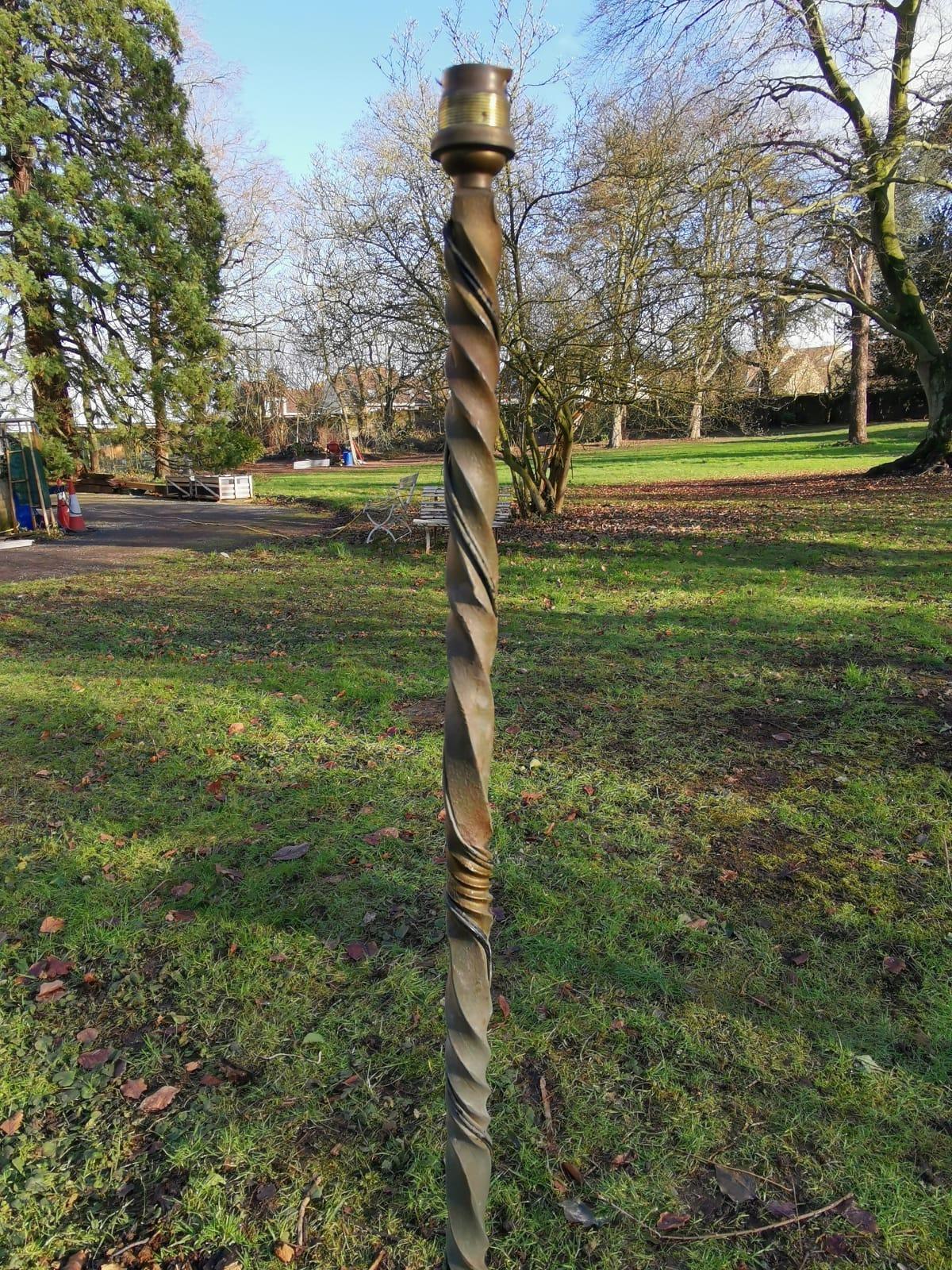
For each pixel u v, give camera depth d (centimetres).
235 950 303
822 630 688
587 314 1332
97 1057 256
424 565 1131
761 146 1536
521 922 310
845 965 283
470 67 106
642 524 1412
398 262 1280
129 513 1977
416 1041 258
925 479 1839
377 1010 272
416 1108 234
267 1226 202
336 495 2206
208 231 2350
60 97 1948
